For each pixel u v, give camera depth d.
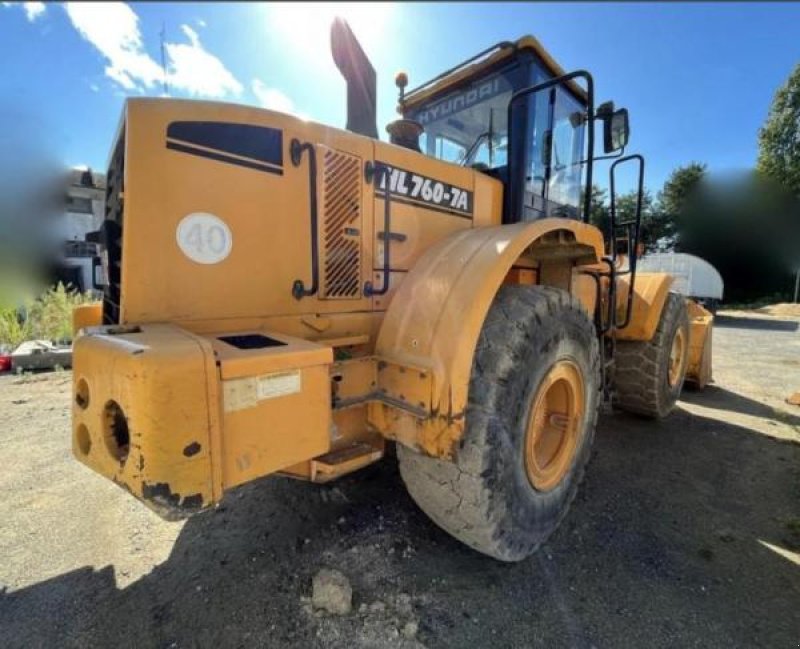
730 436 3.57
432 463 1.81
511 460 1.82
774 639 1.59
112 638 1.54
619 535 2.22
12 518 2.23
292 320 1.85
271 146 1.76
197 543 2.06
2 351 5.42
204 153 1.62
